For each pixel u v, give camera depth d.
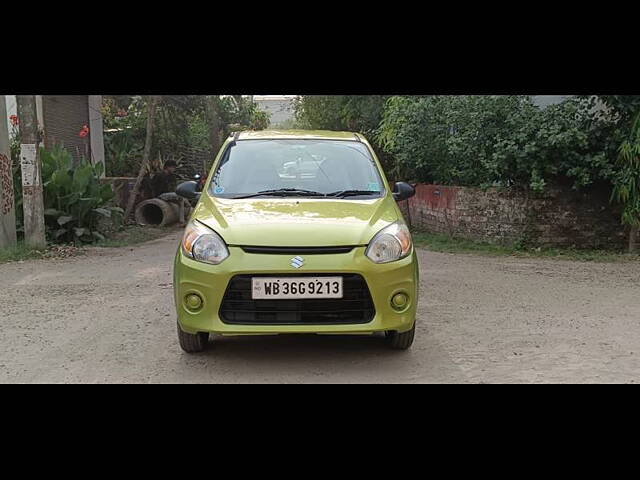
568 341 5.64
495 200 11.57
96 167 12.80
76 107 18.12
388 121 14.79
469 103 11.75
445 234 13.10
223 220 4.98
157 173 18.25
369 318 4.73
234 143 6.32
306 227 4.81
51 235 11.70
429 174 14.81
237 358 5.16
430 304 7.04
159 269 9.37
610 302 7.16
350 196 5.64
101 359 5.17
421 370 4.86
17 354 5.30
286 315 4.65
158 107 20.98
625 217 10.36
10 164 10.84
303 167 5.96
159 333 5.93
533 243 11.05
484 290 7.79
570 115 10.67
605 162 10.38
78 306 7.00
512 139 10.81
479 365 4.98
